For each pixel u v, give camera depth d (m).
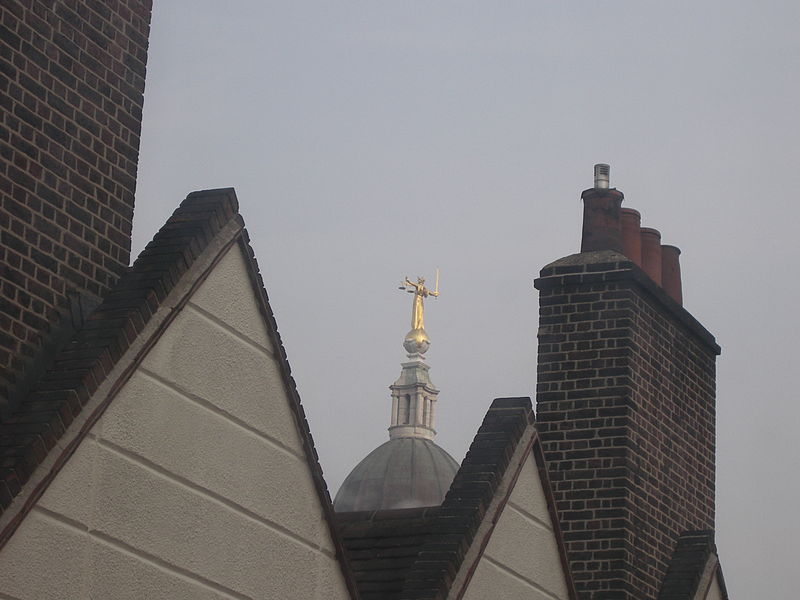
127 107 15.08
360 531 17.98
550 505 17.89
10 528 11.08
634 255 22.70
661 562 21.45
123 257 14.73
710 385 23.92
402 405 96.06
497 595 16.61
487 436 17.31
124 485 12.27
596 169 22.84
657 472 21.70
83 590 11.77
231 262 13.73
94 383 12.03
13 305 13.22
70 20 14.38
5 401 12.95
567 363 21.62
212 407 13.36
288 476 14.25
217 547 13.24
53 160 13.95
